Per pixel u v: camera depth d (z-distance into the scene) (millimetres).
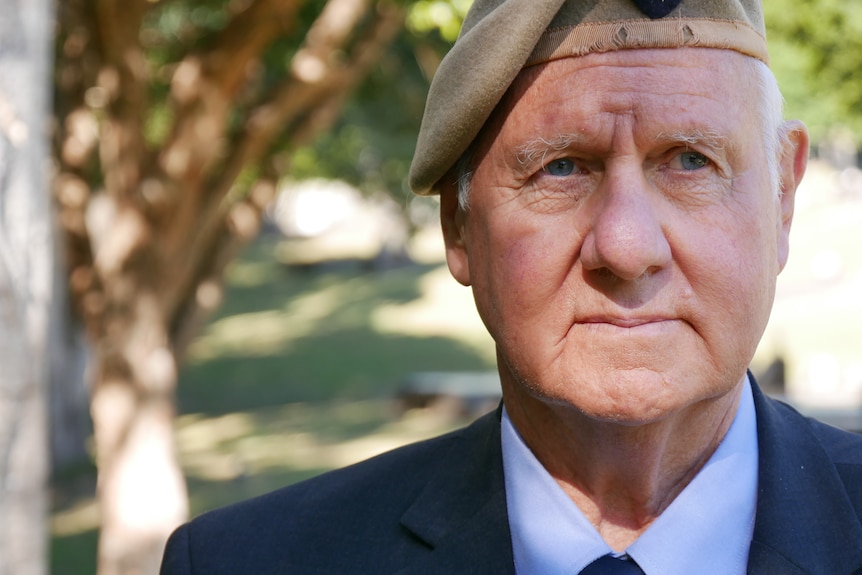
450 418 13211
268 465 10969
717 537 1367
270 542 1604
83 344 12305
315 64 5906
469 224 1422
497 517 1472
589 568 1372
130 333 6223
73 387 12273
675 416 1333
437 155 1398
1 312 2727
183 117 5906
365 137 10086
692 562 1352
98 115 7070
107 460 6238
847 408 10148
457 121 1340
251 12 5652
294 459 11188
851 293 19391
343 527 1586
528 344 1299
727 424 1418
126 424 6199
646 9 1243
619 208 1226
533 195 1304
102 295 6281
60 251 6562
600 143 1254
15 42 2705
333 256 28688
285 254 29969
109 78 5832
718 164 1261
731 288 1254
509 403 1494
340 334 20281
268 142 6180
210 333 21141
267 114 6027
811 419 1572
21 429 2779
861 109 6406
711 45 1253
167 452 6301
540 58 1284
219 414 14742
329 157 10219
